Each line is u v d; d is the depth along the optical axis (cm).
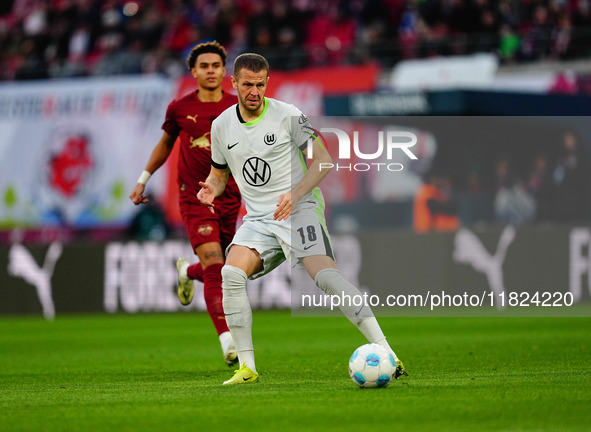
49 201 7325
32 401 1905
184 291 3072
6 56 8862
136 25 8494
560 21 7325
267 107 2075
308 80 7050
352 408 1653
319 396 1828
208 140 2766
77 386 2291
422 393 1841
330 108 6794
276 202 2098
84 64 7725
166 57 7506
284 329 4562
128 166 7119
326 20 7812
